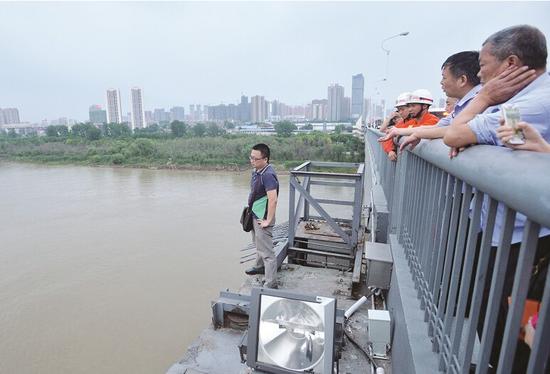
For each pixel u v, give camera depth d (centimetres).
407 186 245
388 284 272
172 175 3875
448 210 145
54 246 1727
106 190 3062
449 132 116
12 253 1656
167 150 4888
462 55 206
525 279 77
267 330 205
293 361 199
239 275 1394
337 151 3797
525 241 75
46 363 919
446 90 215
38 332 1052
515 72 127
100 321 1098
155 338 1015
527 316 103
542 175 62
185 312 1144
